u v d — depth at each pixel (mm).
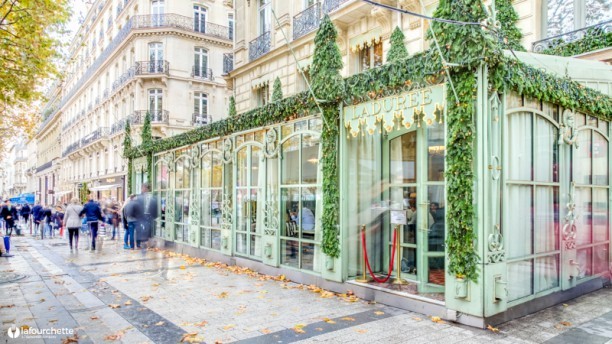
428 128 6379
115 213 16109
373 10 12242
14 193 96875
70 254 11938
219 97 31875
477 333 4750
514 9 9727
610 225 7438
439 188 6211
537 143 5902
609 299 6410
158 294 6809
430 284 6039
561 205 6293
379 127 6867
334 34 7090
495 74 5000
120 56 33094
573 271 6441
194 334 4785
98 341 4645
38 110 15836
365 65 13742
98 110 38344
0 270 9242
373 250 7117
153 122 28656
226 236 9930
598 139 7230
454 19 5109
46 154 65438
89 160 40531
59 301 6422
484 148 4953
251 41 17703
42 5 8461
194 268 9383
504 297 4949
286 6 15789
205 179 11102
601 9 8836
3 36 8367
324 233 7008
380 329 4945
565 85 6160
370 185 7145
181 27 29812
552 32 9602
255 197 9055
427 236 6266
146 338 4738
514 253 5422
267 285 7480
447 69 5043
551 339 4574
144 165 15203
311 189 7551
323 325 5121
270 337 4711
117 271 8984
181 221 12383
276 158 8477
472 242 4941
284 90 15523
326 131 7039
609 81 7453
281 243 8250
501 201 5176
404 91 5902
